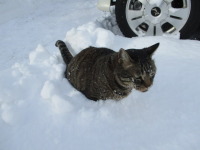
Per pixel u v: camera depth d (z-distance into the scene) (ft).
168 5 7.27
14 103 4.99
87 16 9.73
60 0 11.73
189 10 7.29
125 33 7.64
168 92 5.14
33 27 9.41
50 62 6.05
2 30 9.46
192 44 6.84
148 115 4.62
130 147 4.05
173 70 5.76
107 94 5.05
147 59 4.79
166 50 6.52
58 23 9.48
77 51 6.65
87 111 4.68
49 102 4.96
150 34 7.53
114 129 4.37
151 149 3.99
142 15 7.41
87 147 4.11
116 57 4.77
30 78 5.49
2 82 5.54
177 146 4.00
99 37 6.73
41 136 4.36
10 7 11.62
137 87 4.87
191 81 5.37
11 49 8.23
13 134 4.48
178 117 4.53
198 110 4.65
